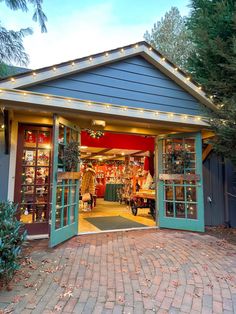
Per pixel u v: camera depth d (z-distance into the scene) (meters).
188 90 5.12
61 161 4.27
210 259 3.41
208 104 5.20
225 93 5.15
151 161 8.35
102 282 2.64
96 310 2.12
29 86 3.85
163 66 4.81
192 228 5.06
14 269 2.48
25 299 2.27
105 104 4.13
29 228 4.42
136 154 9.44
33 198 4.58
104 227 5.37
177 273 2.91
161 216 5.39
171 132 5.62
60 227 4.10
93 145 6.44
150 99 4.78
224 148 4.73
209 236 4.71
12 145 4.48
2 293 2.38
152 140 7.14
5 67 5.28
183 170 5.26
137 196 7.20
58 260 3.26
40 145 4.73
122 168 11.43
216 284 2.65
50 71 3.91
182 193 5.27
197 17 6.20
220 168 6.00
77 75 4.23
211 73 5.48
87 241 4.23
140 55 4.77
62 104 3.83
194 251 3.74
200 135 5.17
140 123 4.91
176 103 5.01
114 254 3.53
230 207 5.89
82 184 8.42
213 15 5.54
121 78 4.57
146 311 2.12
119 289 2.49
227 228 5.59
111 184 11.43
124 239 4.38
